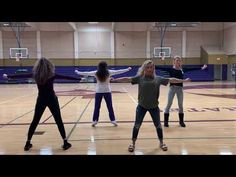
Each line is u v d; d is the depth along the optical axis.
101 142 5.15
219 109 8.98
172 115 7.94
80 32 28.72
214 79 28.77
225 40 28.38
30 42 28.44
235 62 26.86
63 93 15.74
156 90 4.54
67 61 28.86
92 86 22.78
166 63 29.08
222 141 5.11
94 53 28.91
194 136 5.50
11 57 28.20
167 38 29.00
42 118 7.66
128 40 28.94
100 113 8.55
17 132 6.08
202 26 28.94
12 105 10.57
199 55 29.31
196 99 11.84
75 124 6.87
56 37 28.59
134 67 28.91
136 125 4.62
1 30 27.91
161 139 4.66
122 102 11.21
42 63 4.52
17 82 27.12
